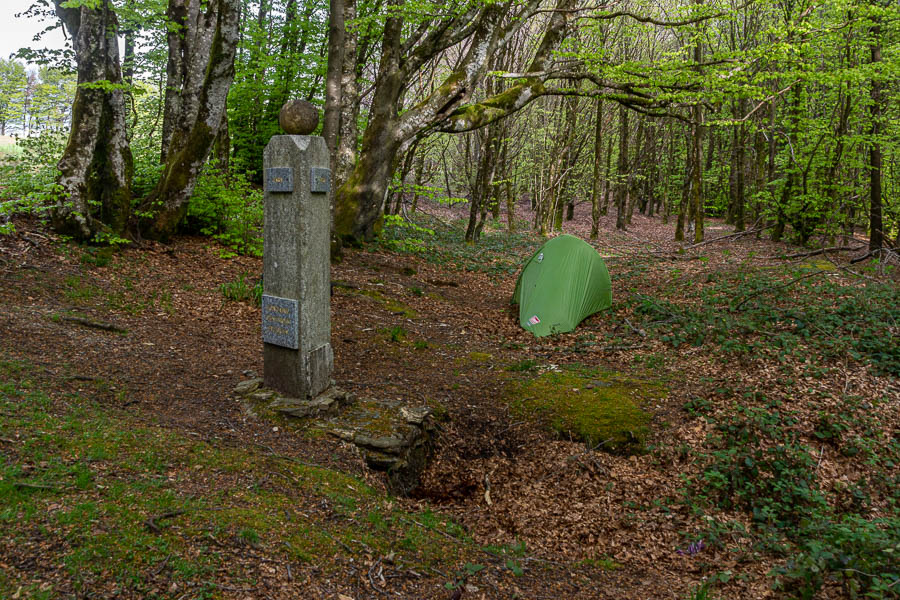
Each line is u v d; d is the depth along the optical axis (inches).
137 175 446.9
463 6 501.0
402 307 405.1
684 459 218.8
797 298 387.2
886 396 245.8
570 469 218.4
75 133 346.6
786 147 672.4
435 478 216.4
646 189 1402.6
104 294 302.2
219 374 241.9
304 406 211.3
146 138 601.0
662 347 333.4
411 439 212.2
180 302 321.7
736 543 174.1
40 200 339.0
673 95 524.1
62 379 199.2
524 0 528.1
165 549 115.6
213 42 387.2
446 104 532.7
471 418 251.6
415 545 148.3
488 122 560.1
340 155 550.6
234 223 450.0
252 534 128.6
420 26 578.2
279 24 694.5
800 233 682.2
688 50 605.3
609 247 813.2
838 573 144.6
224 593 108.3
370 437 203.3
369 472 190.7
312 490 161.6
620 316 405.7
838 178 655.1
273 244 214.4
